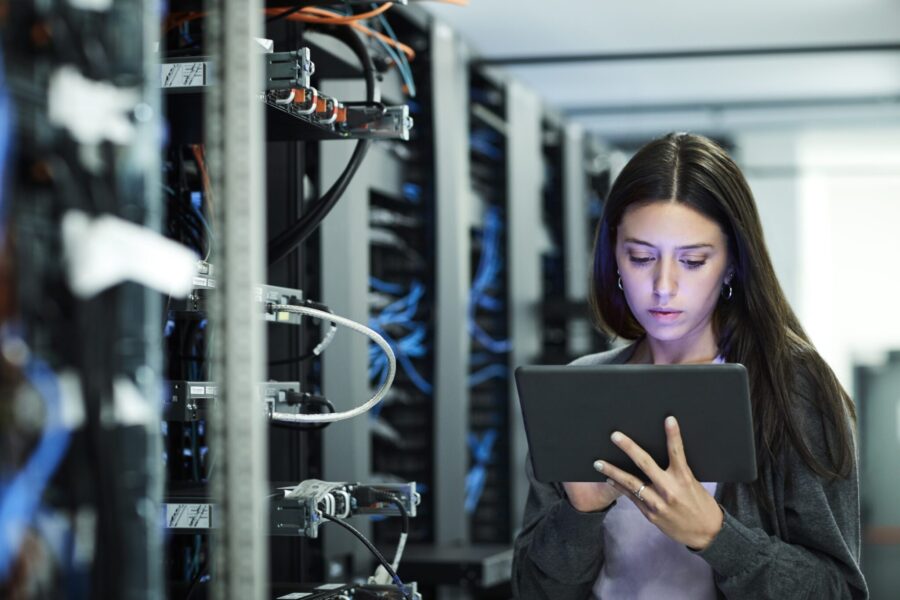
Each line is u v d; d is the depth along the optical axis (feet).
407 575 10.09
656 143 5.29
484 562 10.00
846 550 4.94
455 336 11.50
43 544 2.73
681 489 4.63
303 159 7.28
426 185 11.13
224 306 3.13
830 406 5.05
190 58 4.90
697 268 5.09
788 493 5.08
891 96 18.74
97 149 2.88
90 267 2.83
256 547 3.09
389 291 11.00
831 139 20.86
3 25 2.68
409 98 11.16
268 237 7.18
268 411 5.50
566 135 16.78
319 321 8.04
